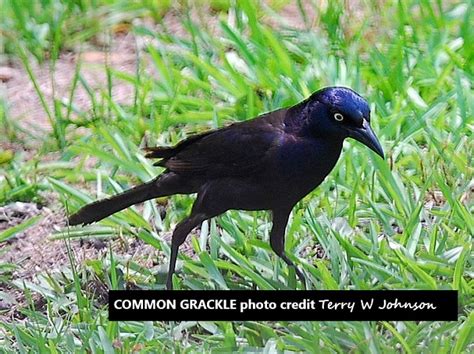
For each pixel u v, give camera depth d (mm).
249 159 10227
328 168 10312
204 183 10469
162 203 12109
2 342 10000
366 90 13430
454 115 12766
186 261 10688
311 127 10148
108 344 9484
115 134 12930
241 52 14016
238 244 11062
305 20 14820
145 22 15883
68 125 13641
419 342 9555
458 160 11812
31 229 11930
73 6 15938
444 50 13828
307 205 11406
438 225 11062
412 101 13055
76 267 11125
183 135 13094
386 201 11680
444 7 15375
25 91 14609
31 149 13430
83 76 14797
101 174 12508
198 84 13641
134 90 14195
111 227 11641
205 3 15984
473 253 10617
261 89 13578
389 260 10492
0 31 15516
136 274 10828
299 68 14078
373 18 14992
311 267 10531
